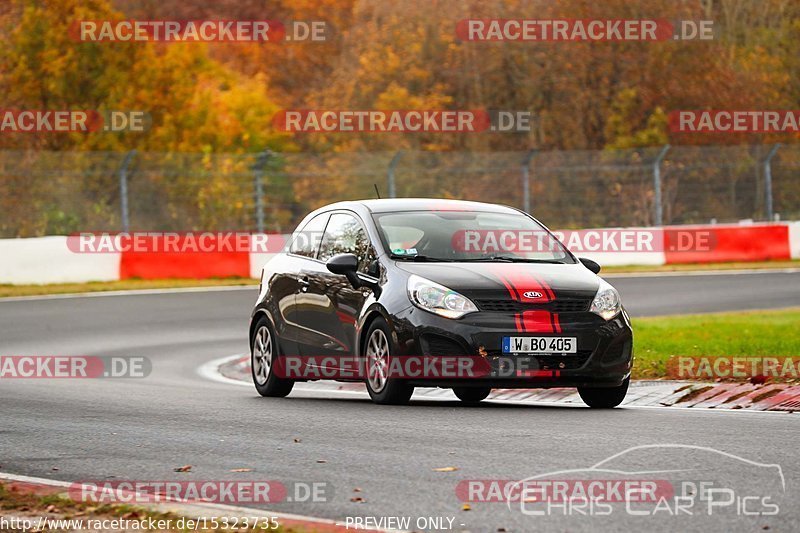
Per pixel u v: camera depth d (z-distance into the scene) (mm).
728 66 175250
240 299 89688
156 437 31031
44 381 49062
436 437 29969
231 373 53844
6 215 114062
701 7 177250
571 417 33812
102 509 21562
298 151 164500
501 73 164875
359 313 38781
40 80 144750
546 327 36188
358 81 166375
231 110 163750
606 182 142125
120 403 39531
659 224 124062
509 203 138375
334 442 29516
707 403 38031
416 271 37750
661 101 165875
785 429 30328
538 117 163750
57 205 115625
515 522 20438
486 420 33281
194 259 103312
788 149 148125
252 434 31297
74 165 131750
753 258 120750
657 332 56531
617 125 163500
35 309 83250
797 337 52156
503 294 36531
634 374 44250
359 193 135375
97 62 145375
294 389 46781
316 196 134125
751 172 146125
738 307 78750
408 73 164875
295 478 24688
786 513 20656
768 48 197625
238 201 120188
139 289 97688
